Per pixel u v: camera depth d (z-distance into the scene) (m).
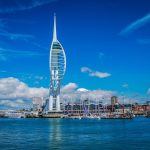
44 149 112.06
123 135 167.12
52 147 117.19
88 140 141.62
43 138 152.75
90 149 111.56
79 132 192.88
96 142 133.12
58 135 170.88
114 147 116.12
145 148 113.06
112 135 167.88
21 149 112.31
